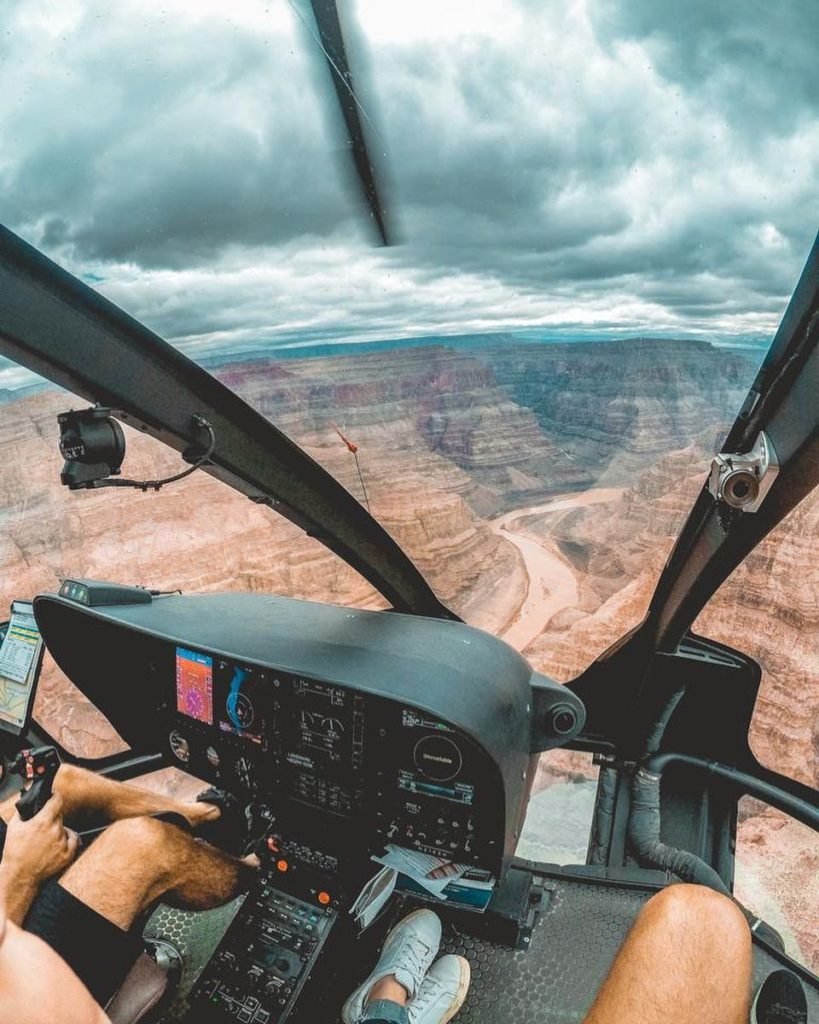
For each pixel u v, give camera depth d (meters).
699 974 0.85
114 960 0.98
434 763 1.15
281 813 1.35
